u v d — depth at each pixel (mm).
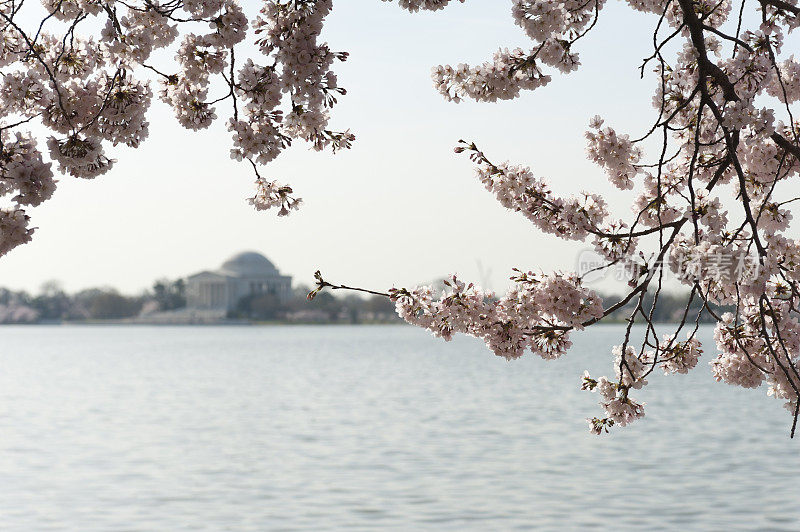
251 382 70938
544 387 64375
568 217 7672
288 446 35625
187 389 64375
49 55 8273
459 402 53438
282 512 24016
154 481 28203
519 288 7555
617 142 7875
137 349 132250
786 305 7508
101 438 38031
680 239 6688
